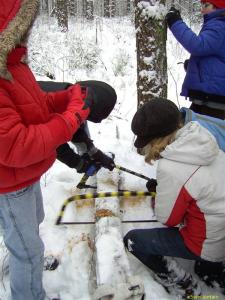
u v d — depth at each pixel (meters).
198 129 2.29
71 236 2.79
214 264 2.63
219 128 2.55
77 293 2.38
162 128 2.30
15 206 1.87
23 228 1.93
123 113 5.77
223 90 3.46
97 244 2.44
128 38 12.13
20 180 1.80
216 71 3.42
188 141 2.27
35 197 2.06
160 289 2.49
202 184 2.25
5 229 1.97
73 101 1.94
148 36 3.65
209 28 3.31
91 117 2.93
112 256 2.33
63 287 2.44
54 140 1.70
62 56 8.22
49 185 3.35
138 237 2.55
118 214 2.79
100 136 4.31
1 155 1.60
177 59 9.13
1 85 1.63
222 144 2.51
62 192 3.25
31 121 1.75
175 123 2.32
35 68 7.29
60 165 3.70
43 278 2.47
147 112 2.31
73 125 1.79
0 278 2.47
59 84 3.03
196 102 3.63
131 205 3.14
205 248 2.35
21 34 1.59
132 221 2.90
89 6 18.50
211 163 2.31
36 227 2.02
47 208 3.06
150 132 2.32
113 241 2.45
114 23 16.30
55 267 2.55
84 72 7.88
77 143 3.01
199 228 2.33
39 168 1.86
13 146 1.59
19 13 1.62
